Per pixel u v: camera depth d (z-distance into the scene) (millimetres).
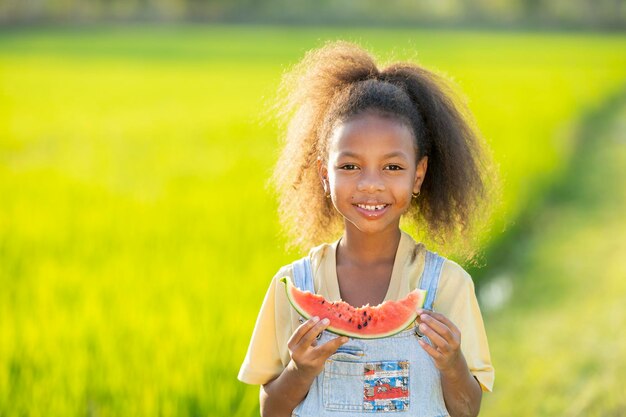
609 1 110438
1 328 7891
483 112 24391
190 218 12281
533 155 17859
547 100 30969
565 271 11695
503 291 10664
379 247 4152
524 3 116938
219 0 117938
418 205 4570
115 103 31938
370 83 4102
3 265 10094
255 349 4301
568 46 70062
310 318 3889
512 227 12789
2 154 19906
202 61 51406
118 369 7039
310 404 4047
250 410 6262
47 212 13000
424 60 45594
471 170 4461
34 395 6703
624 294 10547
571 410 7234
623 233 13945
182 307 8250
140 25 96000
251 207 12680
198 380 6652
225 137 22250
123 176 16625
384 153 3914
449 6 121438
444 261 4176
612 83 40844
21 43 65750
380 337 3908
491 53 57594
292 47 63375
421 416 3965
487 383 4160
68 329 7859
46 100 32906
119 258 10375
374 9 119875
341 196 3945
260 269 9305
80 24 93750
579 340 8969
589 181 18812
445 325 3762
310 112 4504
